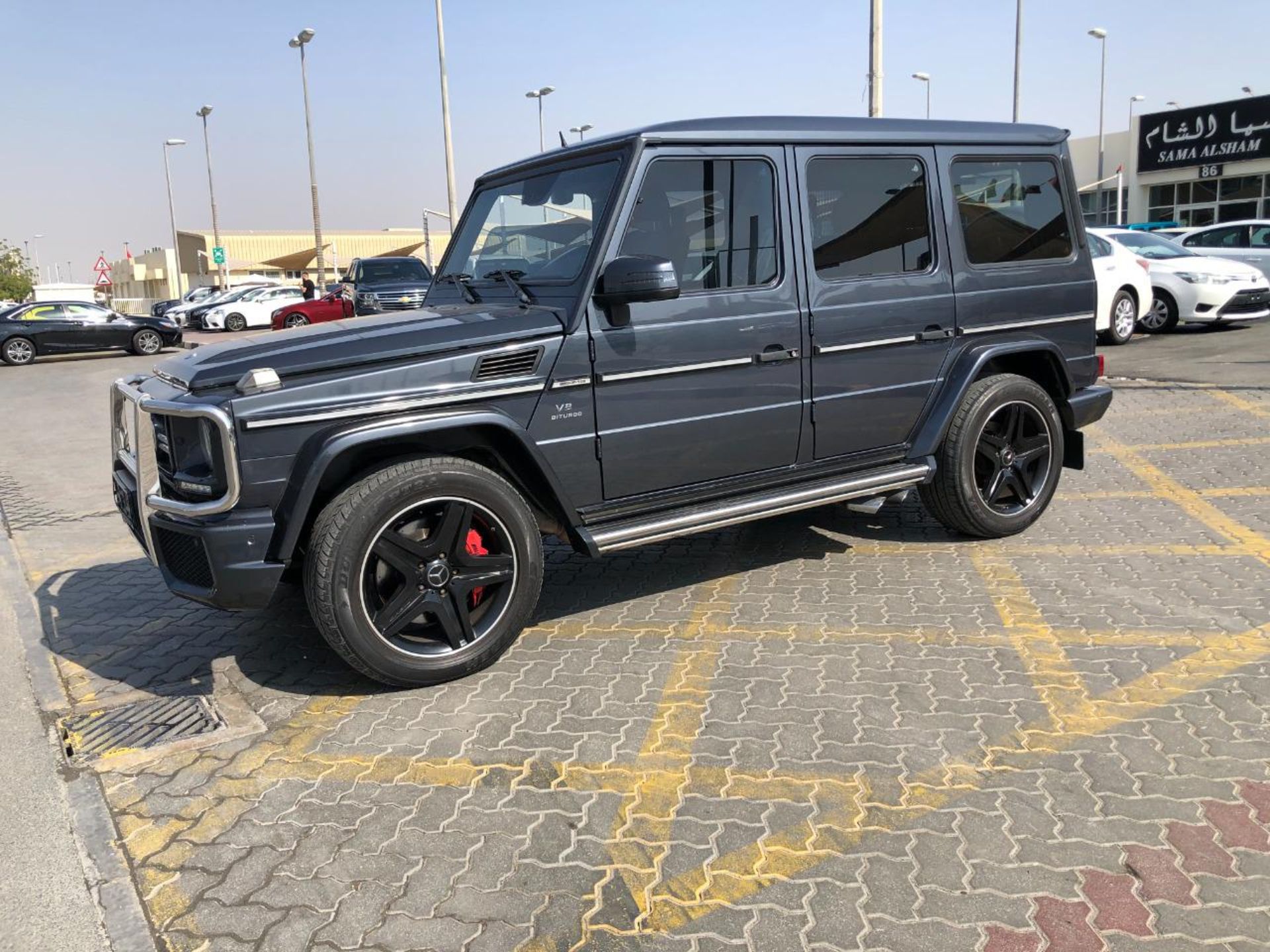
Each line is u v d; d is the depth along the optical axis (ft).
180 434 11.95
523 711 11.89
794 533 18.92
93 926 8.32
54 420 42.32
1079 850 8.61
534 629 14.70
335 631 11.85
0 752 11.64
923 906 7.98
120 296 302.25
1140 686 11.68
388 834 9.42
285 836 9.47
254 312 107.24
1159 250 48.37
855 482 15.53
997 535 17.71
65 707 12.80
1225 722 10.71
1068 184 17.90
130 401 13.01
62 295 253.44
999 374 17.35
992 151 16.76
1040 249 17.61
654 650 13.61
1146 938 7.48
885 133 15.40
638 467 13.74
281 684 13.15
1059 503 20.15
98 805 10.20
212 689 13.16
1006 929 7.67
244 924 8.20
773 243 14.46
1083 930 7.62
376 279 58.44
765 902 8.15
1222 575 15.33
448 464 12.21
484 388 12.35
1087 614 14.03
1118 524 18.39
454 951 7.75
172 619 16.11
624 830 9.30
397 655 12.25
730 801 9.68
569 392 12.96
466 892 8.48
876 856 8.68
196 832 9.62
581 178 13.91
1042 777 9.80
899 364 15.90
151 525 12.30
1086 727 10.78
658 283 12.19
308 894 8.56
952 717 11.16
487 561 12.70
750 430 14.55
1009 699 11.53
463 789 10.17
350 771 10.66
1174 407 29.53
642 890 8.39
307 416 11.48
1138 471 22.45
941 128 16.16
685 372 13.76
